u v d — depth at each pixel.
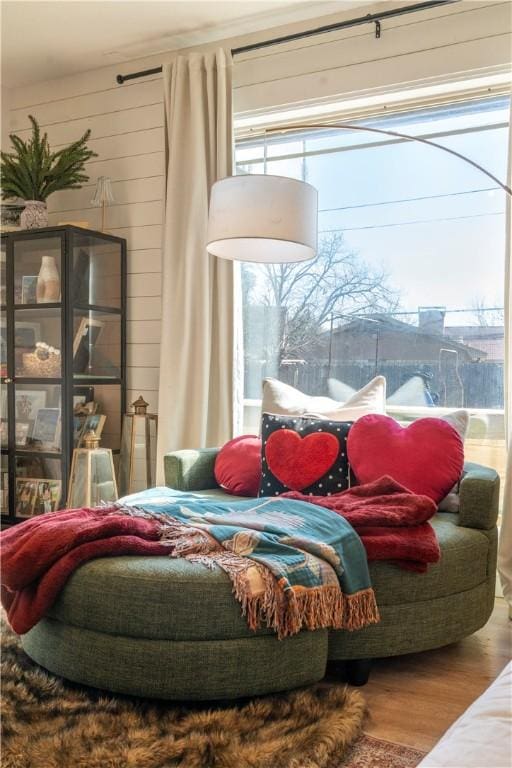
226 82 3.79
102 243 4.07
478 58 3.31
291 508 2.51
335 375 3.82
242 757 1.73
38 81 4.52
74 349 3.88
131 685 1.99
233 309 3.80
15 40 3.95
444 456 2.78
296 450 3.00
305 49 3.70
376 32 3.48
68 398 3.84
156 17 3.71
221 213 2.57
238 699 2.06
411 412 3.62
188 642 1.98
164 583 2.00
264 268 3.98
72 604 2.06
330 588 2.12
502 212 3.42
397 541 2.29
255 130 3.97
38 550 2.11
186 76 3.89
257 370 4.01
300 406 3.34
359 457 2.88
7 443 4.03
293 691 2.11
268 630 2.02
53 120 4.48
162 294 3.89
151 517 2.40
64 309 3.84
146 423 4.06
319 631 2.10
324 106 3.68
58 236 3.87
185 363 3.84
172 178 3.87
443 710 2.09
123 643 2.00
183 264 3.85
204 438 3.81
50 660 2.14
